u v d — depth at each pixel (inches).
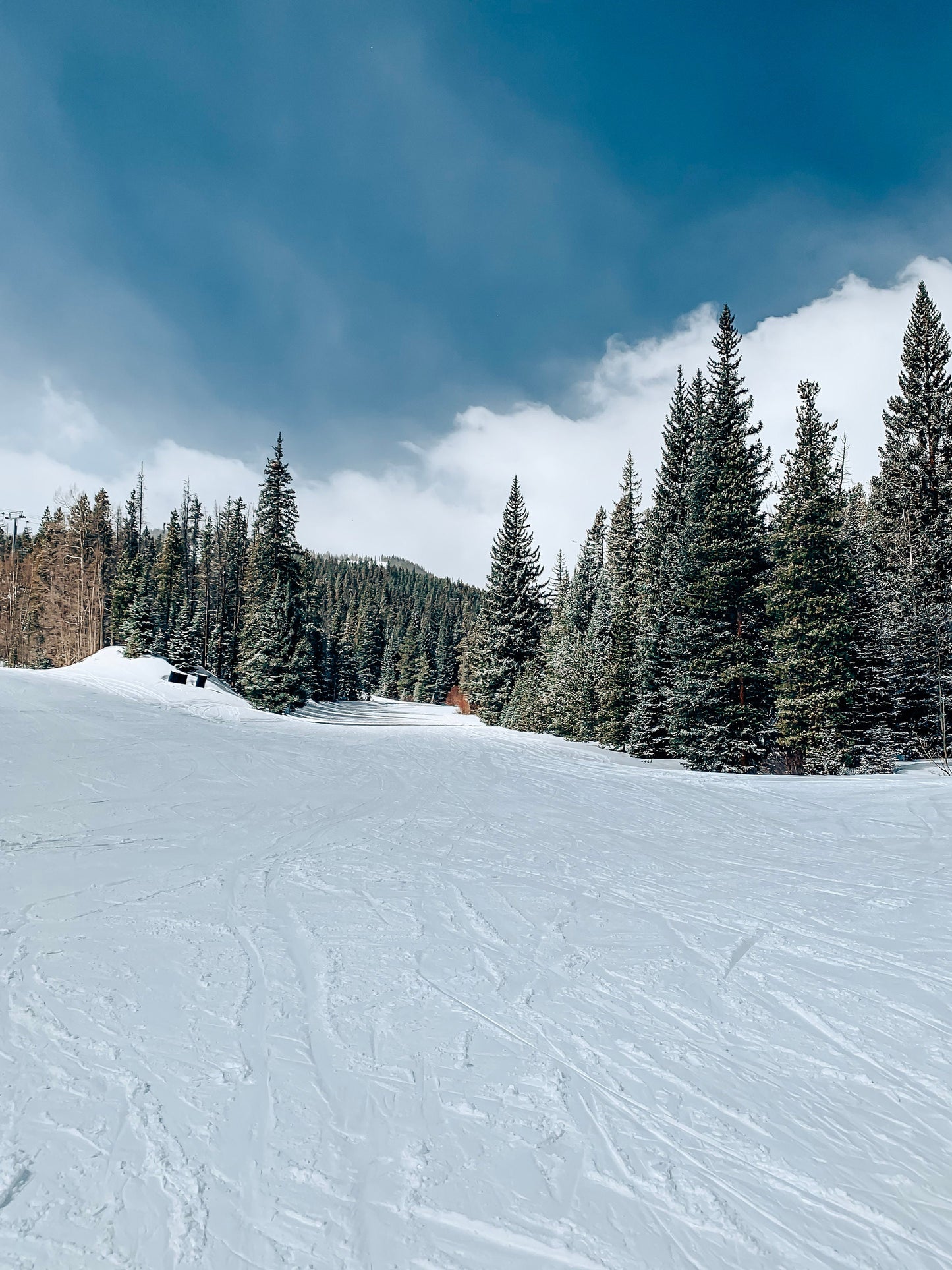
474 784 456.4
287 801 356.2
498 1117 97.0
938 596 874.1
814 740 691.4
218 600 2096.5
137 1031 115.6
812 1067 113.6
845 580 715.4
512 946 163.2
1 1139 87.2
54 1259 70.3
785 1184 86.3
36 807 300.5
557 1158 89.4
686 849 273.6
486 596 1601.9
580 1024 125.7
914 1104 103.7
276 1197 80.4
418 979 142.2
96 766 418.6
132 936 159.6
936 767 689.0
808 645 702.5
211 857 235.3
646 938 170.7
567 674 1149.1
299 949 156.0
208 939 159.5
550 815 345.7
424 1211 79.5
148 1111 94.3
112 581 2003.0
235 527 2124.8
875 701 763.4
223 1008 125.3
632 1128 96.0
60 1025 116.3
